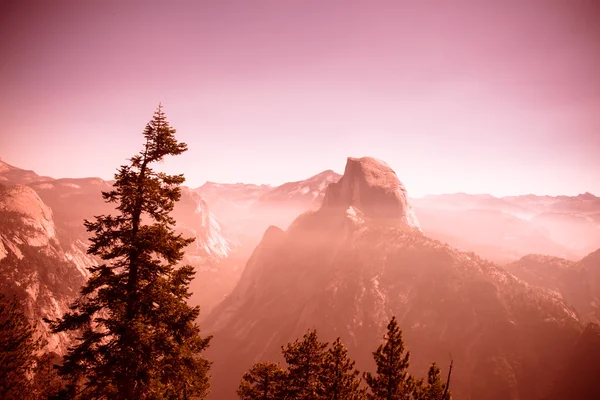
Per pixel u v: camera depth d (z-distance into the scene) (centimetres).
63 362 1308
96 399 1369
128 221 1434
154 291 1383
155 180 1415
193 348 1479
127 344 1303
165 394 1470
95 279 1359
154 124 1448
